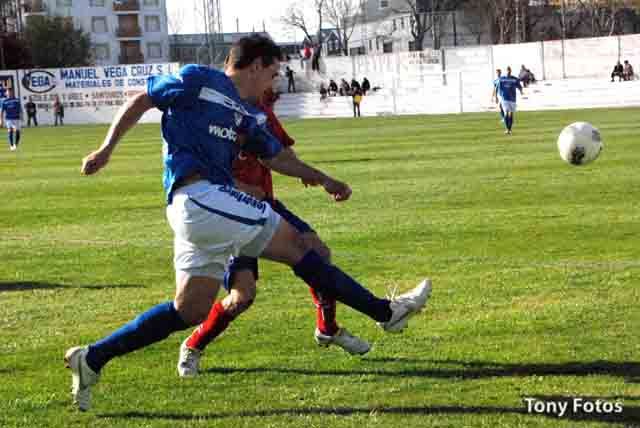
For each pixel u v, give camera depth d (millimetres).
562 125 34219
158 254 10812
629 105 51375
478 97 60594
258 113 5484
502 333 6805
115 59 108500
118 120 5234
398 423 5090
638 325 6863
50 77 64438
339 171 19797
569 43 63156
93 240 11984
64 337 7160
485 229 11672
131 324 5328
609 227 11477
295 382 5875
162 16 109938
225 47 87250
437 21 89312
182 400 5590
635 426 4961
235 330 7133
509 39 84875
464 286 8438
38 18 88625
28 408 5508
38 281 9398
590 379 5730
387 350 6500
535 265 9273
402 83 66938
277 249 5527
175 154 5262
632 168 17891
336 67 72875
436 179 17547
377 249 10586
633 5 85500
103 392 5766
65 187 19031
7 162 27328
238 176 6395
